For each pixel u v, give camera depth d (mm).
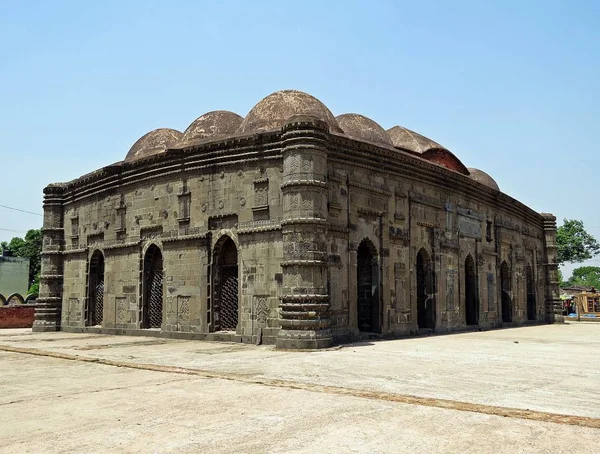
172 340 16859
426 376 9219
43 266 23188
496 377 9188
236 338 15742
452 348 14172
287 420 6086
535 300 30453
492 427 5777
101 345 15383
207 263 16766
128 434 5582
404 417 6199
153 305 18922
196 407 6777
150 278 19094
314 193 14172
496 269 25453
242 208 16031
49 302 22875
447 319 20859
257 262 15500
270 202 15406
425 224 19922
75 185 22469
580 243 58562
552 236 32594
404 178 18969
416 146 22844
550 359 11883
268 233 15352
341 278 15758
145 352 13289
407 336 18438
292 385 8180
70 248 22812
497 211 26000
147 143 22219
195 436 5473
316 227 14102
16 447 5188
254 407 6742
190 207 17375
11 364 11398
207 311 16609
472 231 23297
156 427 5840
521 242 28844
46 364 11320
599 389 8102
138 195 19297
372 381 8664
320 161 14414
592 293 44781
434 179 20469
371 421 6023
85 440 5387
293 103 17875
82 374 9734
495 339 17609
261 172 15719
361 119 20766
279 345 13828
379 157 17578
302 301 13797
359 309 17688
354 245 16391
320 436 5445
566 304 46938
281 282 14922
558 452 4918
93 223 21500
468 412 6453
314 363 10930
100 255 21516
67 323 22531
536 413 6387
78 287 22172
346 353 12820
